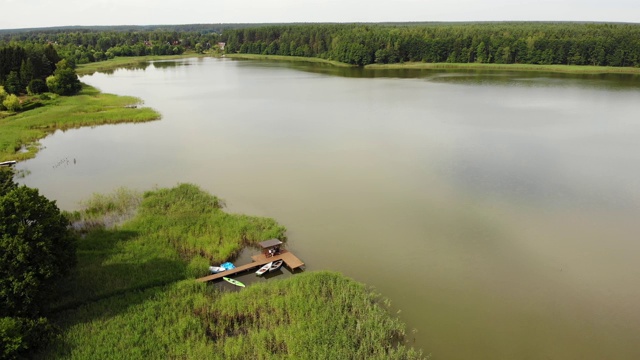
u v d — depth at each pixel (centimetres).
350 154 7338
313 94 12950
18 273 3098
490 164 6819
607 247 4541
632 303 3716
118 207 5300
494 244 4588
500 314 3569
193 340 3152
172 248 4350
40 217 3450
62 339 3083
